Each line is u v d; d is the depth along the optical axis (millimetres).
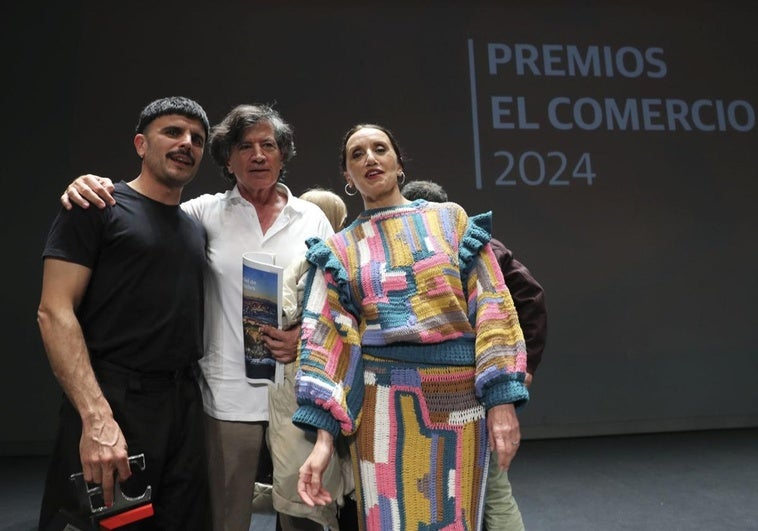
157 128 1502
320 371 1330
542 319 1787
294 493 1539
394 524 1285
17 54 4199
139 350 1453
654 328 4551
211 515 1580
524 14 4609
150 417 1465
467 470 1300
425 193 1960
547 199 4520
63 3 4234
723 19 4754
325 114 4398
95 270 1444
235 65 4336
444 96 4500
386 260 1357
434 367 1311
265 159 1644
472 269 1368
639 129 4625
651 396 4527
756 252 4660
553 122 4562
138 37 4270
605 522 2896
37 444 4133
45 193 4180
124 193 1491
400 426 1307
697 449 4160
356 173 1433
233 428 1605
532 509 3109
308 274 1442
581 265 4523
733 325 4609
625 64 4660
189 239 1548
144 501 1380
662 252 4586
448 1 4559
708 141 4676
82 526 1318
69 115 4203
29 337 4148
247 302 1544
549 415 4469
